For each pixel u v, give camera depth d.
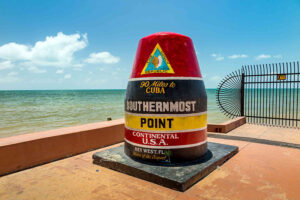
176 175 2.75
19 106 29.59
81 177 3.02
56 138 3.70
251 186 2.68
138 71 3.37
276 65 7.57
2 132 10.98
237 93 8.23
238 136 5.68
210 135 5.85
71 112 20.81
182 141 3.17
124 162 3.21
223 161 3.50
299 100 34.72
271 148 4.39
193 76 3.31
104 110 22.94
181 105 3.13
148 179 2.88
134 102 3.33
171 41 3.25
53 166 3.43
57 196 2.49
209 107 25.91
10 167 3.15
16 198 2.46
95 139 4.32
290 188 2.62
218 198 2.41
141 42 3.46
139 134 3.29
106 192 2.58
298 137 5.50
